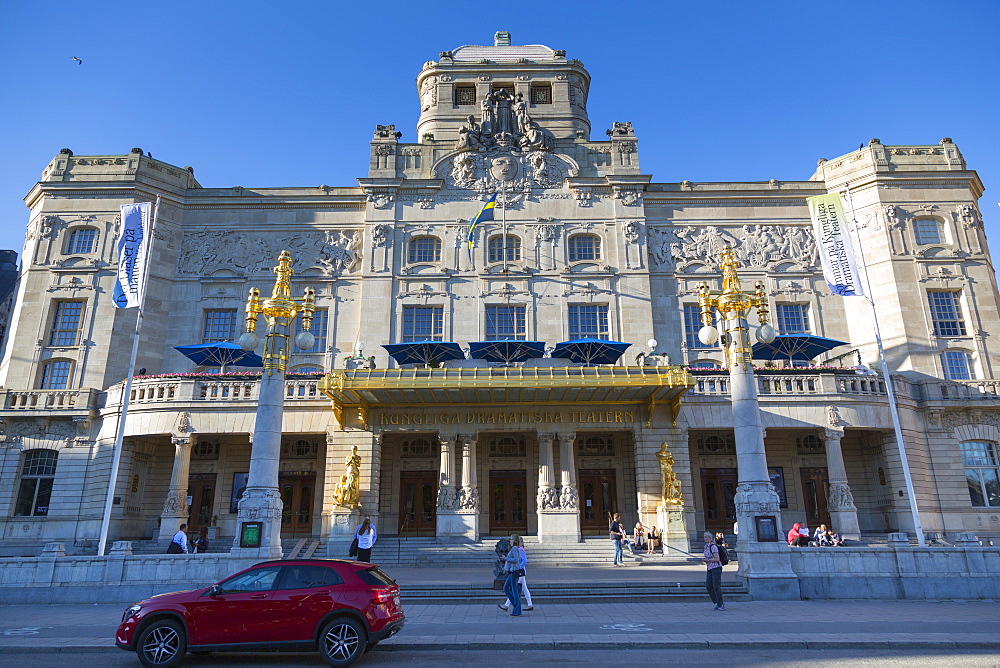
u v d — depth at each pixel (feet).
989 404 117.50
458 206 139.33
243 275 138.00
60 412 117.80
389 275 134.51
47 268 132.98
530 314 132.67
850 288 103.55
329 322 134.72
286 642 40.42
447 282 134.72
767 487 69.67
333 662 39.91
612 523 96.12
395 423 114.11
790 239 139.54
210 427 111.55
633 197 139.74
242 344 72.54
